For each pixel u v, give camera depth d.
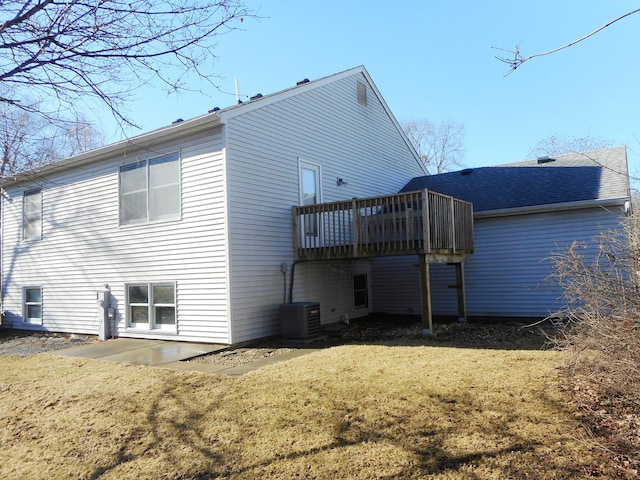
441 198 9.55
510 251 11.86
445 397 4.73
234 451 3.77
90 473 3.57
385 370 5.91
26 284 12.56
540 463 3.32
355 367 6.16
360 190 12.98
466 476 3.21
